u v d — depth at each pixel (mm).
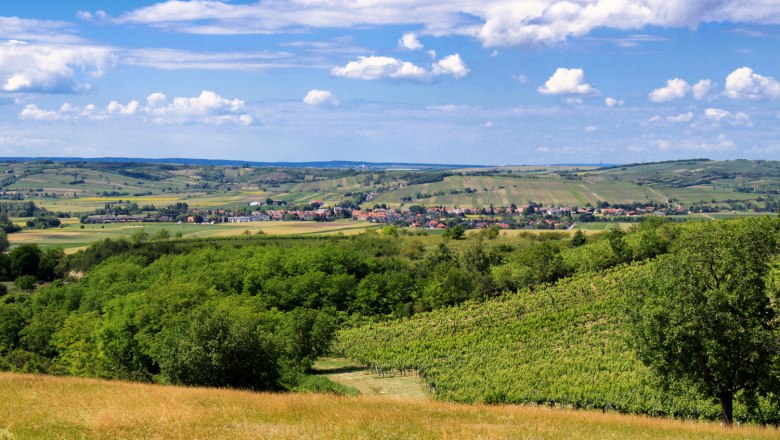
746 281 30172
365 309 115188
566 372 65188
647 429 26422
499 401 59406
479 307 103750
